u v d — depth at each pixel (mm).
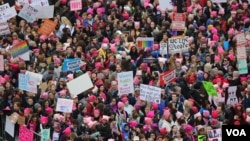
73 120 66938
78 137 65875
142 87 68688
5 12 74562
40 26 75062
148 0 77812
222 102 69750
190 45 73812
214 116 68438
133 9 76688
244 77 72000
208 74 71438
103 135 66312
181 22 75562
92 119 67125
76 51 72250
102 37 74625
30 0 76625
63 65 71125
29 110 67125
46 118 66875
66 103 67750
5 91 68000
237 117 68375
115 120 67188
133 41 74125
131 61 72062
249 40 75688
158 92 68562
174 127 66750
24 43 72375
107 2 77188
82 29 75188
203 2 78438
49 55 72500
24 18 75688
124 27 75125
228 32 75625
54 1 77500
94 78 69875
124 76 69438
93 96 68062
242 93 70250
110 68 70938
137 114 67500
